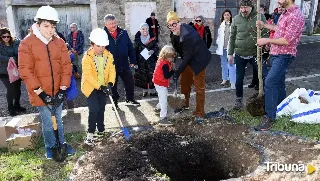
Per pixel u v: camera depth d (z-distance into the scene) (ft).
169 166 16.34
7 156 15.93
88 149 16.47
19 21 37.63
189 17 43.42
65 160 15.51
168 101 20.57
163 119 19.01
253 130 17.72
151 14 36.63
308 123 17.93
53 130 15.29
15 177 14.25
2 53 20.10
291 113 18.95
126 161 15.31
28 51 13.57
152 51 23.02
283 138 16.63
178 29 17.39
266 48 19.24
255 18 19.26
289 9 15.62
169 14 17.48
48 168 14.92
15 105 21.72
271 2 45.75
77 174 14.34
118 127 18.74
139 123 19.22
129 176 14.17
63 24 38.60
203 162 16.79
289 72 29.66
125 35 20.44
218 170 16.47
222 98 22.79
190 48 17.38
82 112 21.18
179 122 19.17
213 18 43.98
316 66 31.78
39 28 13.61
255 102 19.19
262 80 19.33
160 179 13.97
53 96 14.53
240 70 20.08
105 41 15.55
